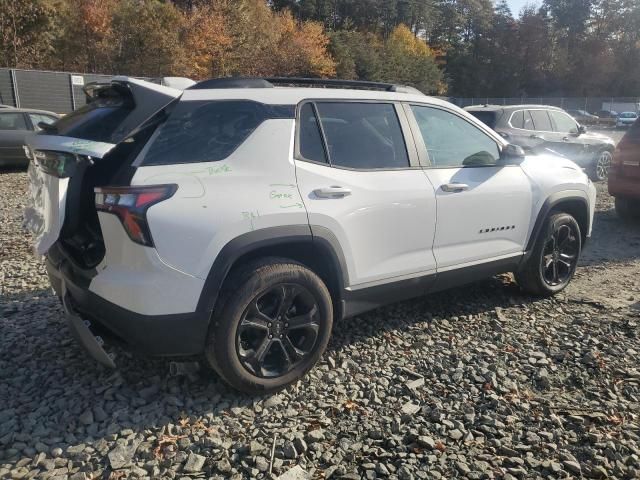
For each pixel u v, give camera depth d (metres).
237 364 3.14
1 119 12.62
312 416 3.13
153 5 36.25
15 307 4.58
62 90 23.36
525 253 4.72
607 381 3.53
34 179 3.59
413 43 79.44
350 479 2.62
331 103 3.71
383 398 3.34
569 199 5.00
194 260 2.96
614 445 2.88
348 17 82.50
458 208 4.14
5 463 2.68
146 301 2.90
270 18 49.53
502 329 4.33
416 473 2.67
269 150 3.33
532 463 2.75
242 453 2.80
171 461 2.72
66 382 3.42
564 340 4.13
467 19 95.81
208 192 3.05
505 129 10.33
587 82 79.94
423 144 4.11
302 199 3.33
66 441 2.85
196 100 3.24
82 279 3.17
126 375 3.52
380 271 3.76
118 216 2.90
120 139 3.01
